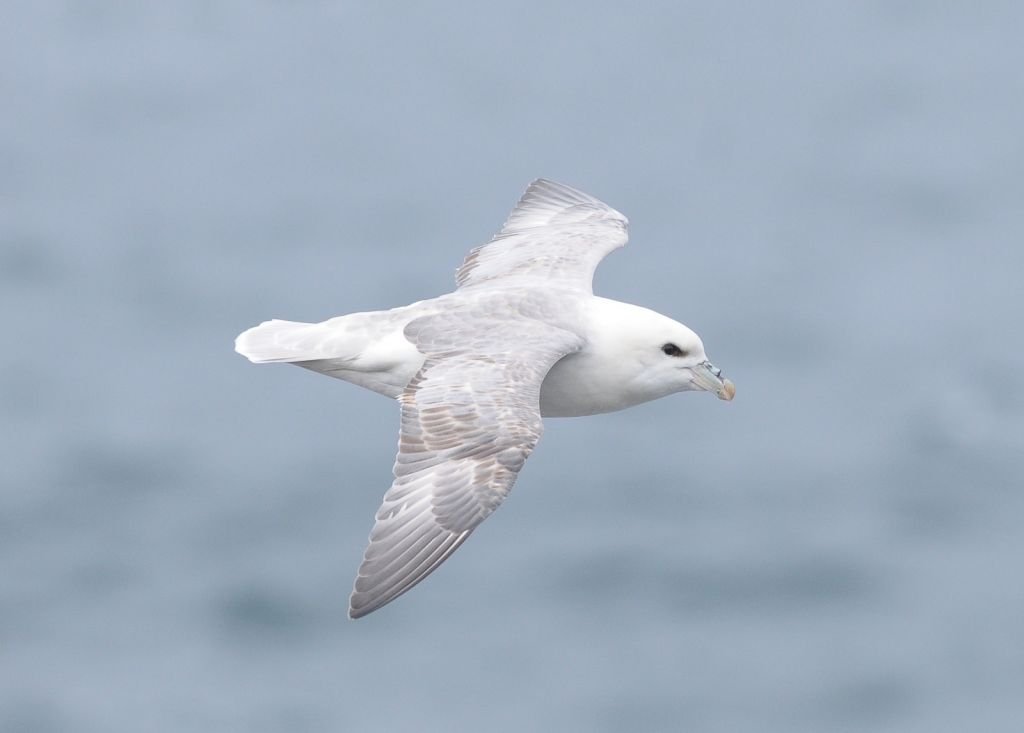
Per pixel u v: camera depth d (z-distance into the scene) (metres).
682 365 12.09
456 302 11.98
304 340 11.80
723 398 12.09
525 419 10.40
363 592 9.70
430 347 11.39
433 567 9.81
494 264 13.42
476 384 10.70
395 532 9.94
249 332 11.98
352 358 11.67
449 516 9.98
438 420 10.43
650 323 12.02
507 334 11.48
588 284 12.96
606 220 14.06
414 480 10.17
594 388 12.08
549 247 13.51
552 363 11.21
